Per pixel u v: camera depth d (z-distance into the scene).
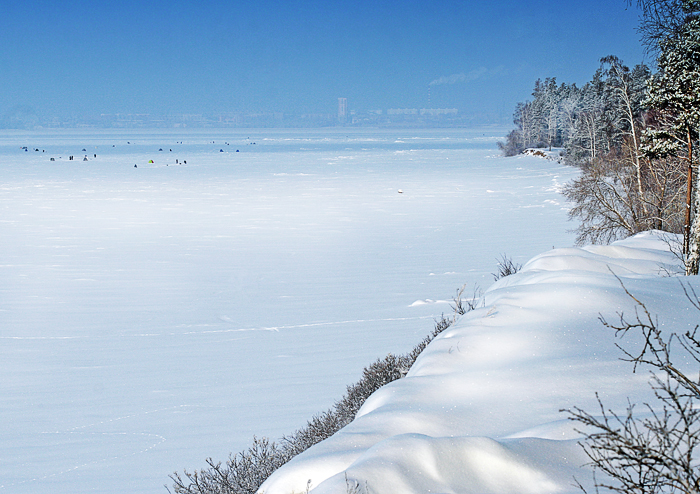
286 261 32.91
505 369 6.10
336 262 32.47
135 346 18.84
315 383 14.61
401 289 26.08
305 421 11.84
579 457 3.97
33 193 65.44
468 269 29.78
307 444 7.95
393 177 82.94
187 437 11.41
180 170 99.81
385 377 9.19
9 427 12.37
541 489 3.59
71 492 9.16
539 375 5.85
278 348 18.16
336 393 13.70
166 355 17.84
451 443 3.89
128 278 29.08
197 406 13.35
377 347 17.59
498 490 3.61
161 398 13.98
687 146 14.05
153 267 31.55
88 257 33.97
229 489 6.41
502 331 7.09
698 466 3.45
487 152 150.88
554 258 11.56
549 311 7.55
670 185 25.75
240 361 16.88
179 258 33.78
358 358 16.59
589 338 6.70
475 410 5.29
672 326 6.95
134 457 10.51
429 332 18.86
